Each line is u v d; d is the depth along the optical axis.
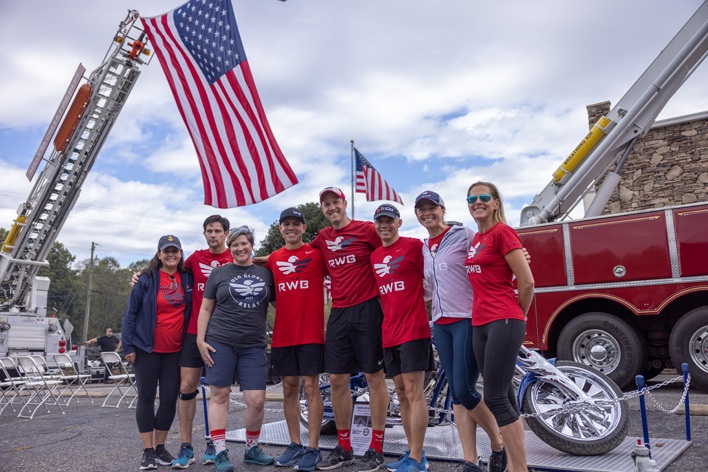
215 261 5.17
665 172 13.70
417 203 4.18
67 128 16.34
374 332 4.57
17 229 17.50
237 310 4.74
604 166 10.54
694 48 9.94
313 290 4.82
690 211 7.62
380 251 4.45
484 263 3.58
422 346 4.23
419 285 4.34
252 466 4.71
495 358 3.43
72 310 75.75
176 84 6.45
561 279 8.38
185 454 4.80
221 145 6.33
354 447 5.13
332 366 4.66
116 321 85.06
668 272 7.65
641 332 8.17
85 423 7.80
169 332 4.90
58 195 17.03
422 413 4.17
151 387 4.86
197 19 6.46
